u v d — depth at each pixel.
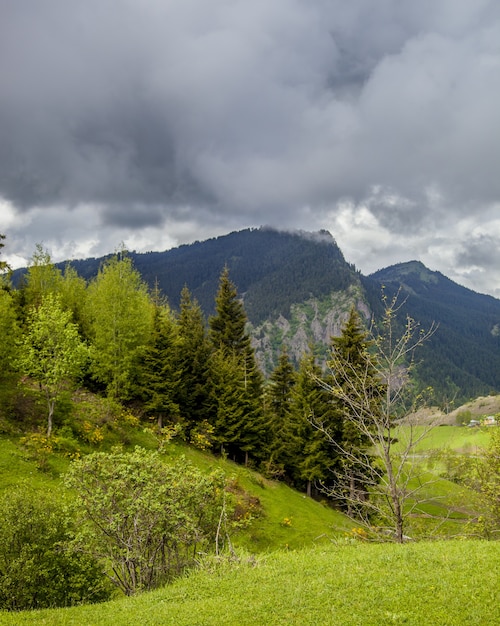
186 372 56.72
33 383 44.84
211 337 69.25
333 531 40.56
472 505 24.97
